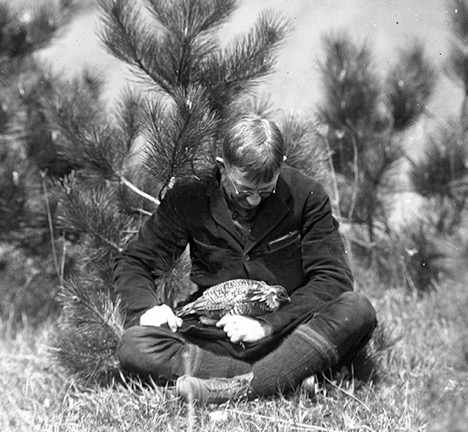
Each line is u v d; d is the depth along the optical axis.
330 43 8.02
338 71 7.74
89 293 5.19
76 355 5.13
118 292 5.05
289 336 4.76
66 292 5.24
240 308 4.79
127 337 4.79
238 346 4.80
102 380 5.20
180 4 5.27
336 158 7.43
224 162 4.62
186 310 4.85
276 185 4.90
